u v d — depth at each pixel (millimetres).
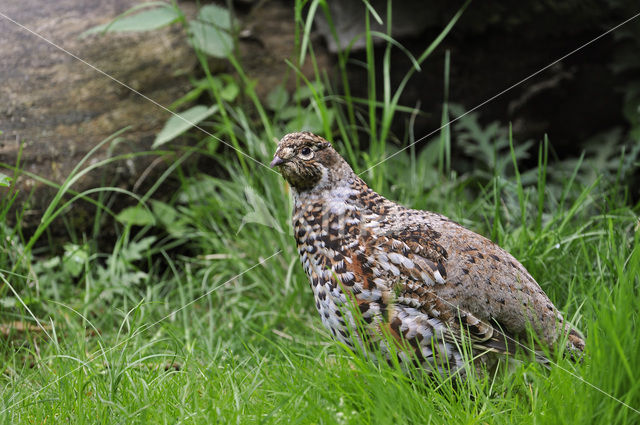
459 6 9883
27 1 9570
